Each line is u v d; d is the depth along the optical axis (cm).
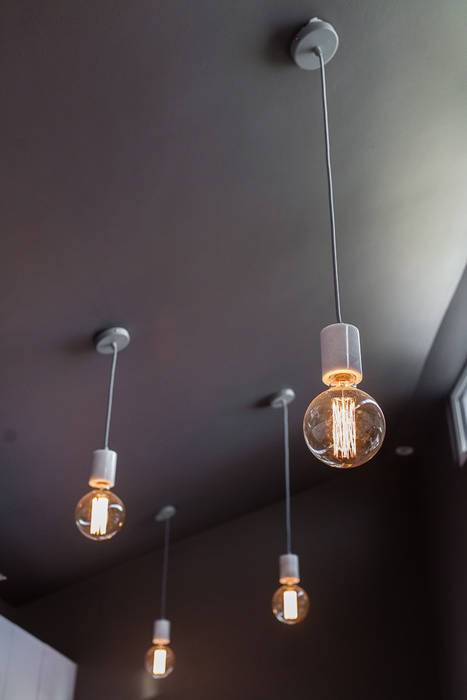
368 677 478
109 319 265
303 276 280
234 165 217
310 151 221
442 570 464
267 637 493
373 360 373
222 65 186
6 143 186
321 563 517
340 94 205
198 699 473
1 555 419
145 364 300
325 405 148
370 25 187
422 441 502
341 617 498
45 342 264
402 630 493
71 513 402
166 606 505
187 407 350
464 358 386
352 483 544
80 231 220
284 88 198
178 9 169
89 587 512
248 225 243
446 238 281
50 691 411
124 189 211
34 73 172
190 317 282
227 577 514
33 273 229
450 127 228
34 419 307
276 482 500
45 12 160
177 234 236
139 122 193
